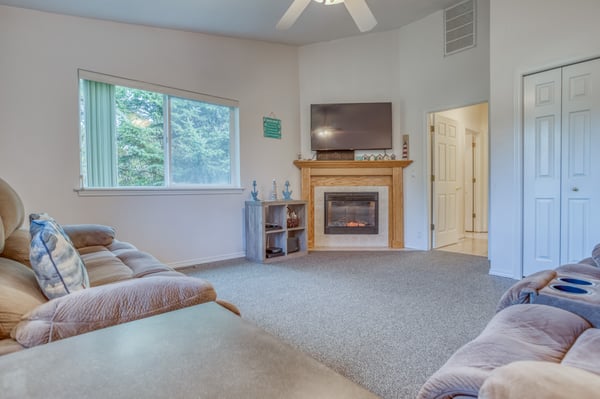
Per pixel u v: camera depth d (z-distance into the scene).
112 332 0.90
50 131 3.01
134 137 3.57
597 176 2.77
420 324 2.21
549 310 1.25
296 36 4.62
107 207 3.33
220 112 4.28
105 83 3.35
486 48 4.07
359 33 4.80
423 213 4.84
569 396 0.56
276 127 4.78
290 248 4.46
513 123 3.22
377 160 4.91
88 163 3.27
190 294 1.17
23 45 2.89
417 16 4.58
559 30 2.91
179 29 3.80
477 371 0.88
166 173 3.80
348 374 1.63
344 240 5.11
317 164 4.95
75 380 0.68
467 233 6.59
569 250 2.92
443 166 5.11
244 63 4.44
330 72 5.07
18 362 0.75
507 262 3.34
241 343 0.84
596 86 2.75
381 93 5.02
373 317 2.33
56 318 0.99
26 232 1.81
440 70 4.52
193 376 0.69
